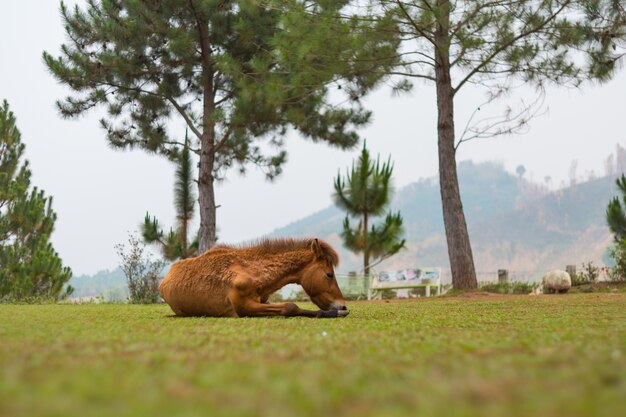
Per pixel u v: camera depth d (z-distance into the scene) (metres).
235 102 21.75
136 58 23.66
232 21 23.09
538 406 2.25
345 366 3.32
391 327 6.15
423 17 17.86
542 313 9.10
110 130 25.09
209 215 24.03
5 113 27.36
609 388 2.60
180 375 2.97
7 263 23.80
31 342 4.52
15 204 25.64
